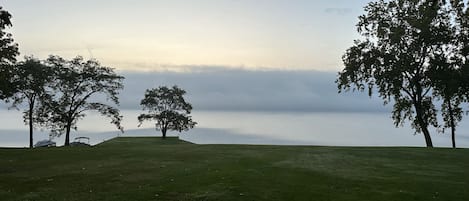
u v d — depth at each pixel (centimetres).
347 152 3167
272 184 1900
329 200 1677
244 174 2094
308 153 3067
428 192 1825
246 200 1652
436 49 4225
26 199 1655
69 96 5369
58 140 6825
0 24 3098
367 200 1683
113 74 5656
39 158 2802
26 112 5350
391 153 3119
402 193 1794
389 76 4162
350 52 4388
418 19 4128
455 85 3975
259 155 2908
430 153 3125
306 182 1961
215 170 2228
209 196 1697
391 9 4366
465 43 4128
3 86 3344
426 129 4456
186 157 2794
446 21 4216
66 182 1966
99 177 2078
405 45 4256
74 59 5441
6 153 3053
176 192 1761
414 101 4447
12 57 3191
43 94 5191
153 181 1970
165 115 6856
